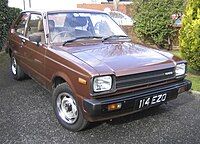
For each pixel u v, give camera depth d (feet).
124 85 12.52
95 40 16.02
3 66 26.68
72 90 13.08
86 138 13.24
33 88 20.13
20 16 21.11
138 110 13.12
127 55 13.88
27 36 18.44
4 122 14.88
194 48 21.94
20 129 14.12
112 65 12.66
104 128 14.14
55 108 14.56
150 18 34.96
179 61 14.43
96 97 12.13
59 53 14.16
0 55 31.42
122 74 12.32
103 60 13.08
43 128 14.23
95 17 17.62
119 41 16.43
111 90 12.26
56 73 14.26
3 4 33.76
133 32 38.70
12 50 21.42
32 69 17.51
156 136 13.38
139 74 12.80
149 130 13.97
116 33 17.46
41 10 17.43
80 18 17.01
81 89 12.46
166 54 14.93
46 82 15.71
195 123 14.76
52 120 15.10
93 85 11.97
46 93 19.12
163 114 15.79
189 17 22.71
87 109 12.12
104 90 12.15
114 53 14.02
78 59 13.20
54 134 13.62
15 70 21.70
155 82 13.41
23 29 19.54
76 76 12.67
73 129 13.74
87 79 12.05
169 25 34.91
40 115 15.72
